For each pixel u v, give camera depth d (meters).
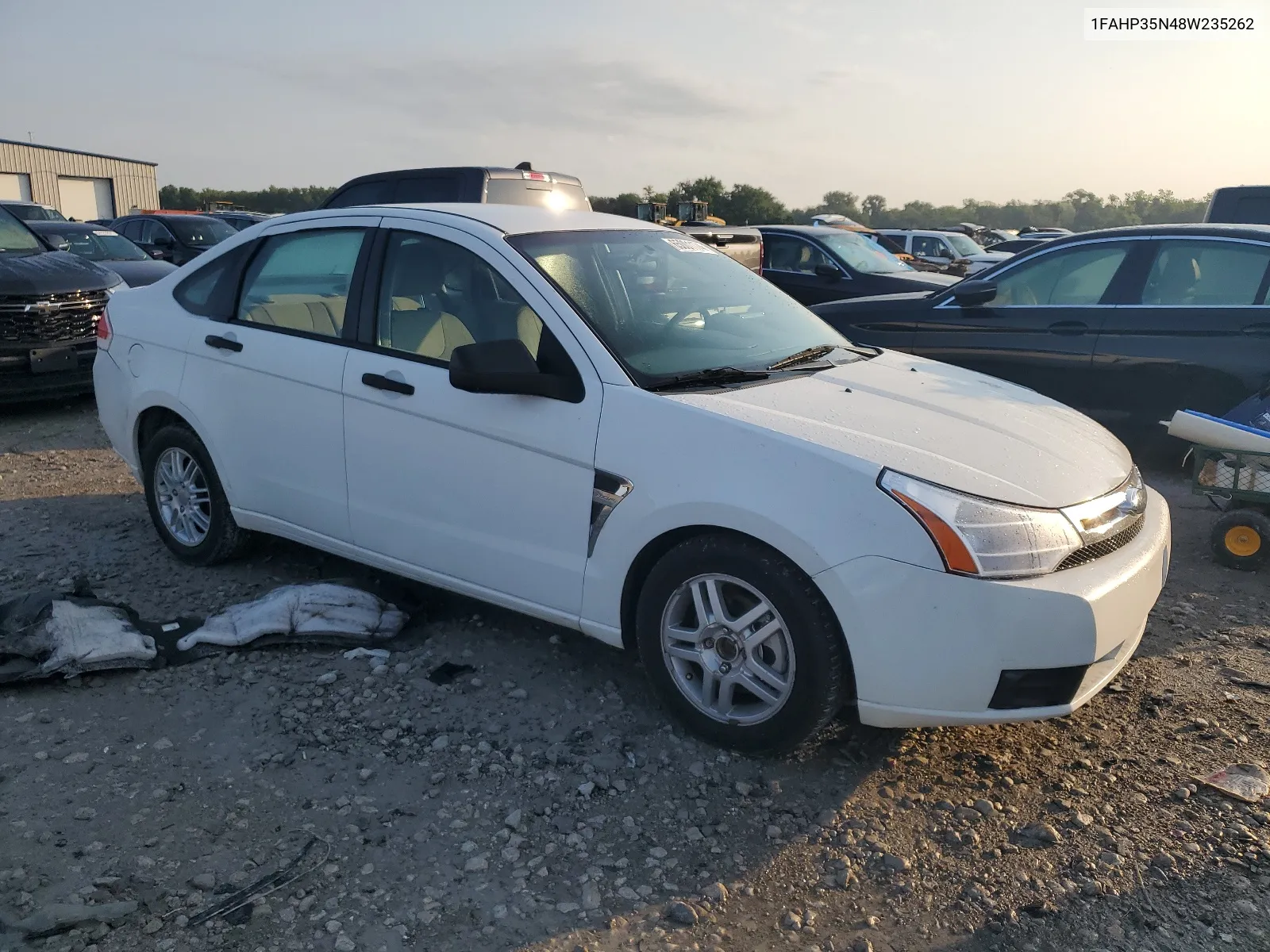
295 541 4.68
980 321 6.96
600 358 3.39
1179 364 6.19
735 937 2.50
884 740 3.36
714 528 3.13
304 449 4.12
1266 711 3.54
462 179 9.12
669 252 4.26
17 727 3.35
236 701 3.55
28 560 4.82
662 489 3.16
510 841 2.83
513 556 3.57
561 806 2.99
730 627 3.14
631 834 2.87
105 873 2.64
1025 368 6.79
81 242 12.28
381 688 3.66
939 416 3.36
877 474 2.89
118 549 5.00
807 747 3.31
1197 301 6.21
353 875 2.68
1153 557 3.21
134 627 3.93
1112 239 6.56
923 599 2.81
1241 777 3.13
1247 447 4.79
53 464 6.67
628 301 3.76
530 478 3.46
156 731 3.36
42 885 2.58
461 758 3.23
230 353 4.34
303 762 3.19
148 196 51.12
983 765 3.23
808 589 2.96
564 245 3.89
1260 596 4.59
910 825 2.93
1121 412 6.50
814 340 4.14
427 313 3.84
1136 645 3.32
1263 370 5.93
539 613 3.57
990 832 2.90
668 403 3.21
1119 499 3.21
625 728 3.41
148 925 2.47
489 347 3.33
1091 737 3.39
